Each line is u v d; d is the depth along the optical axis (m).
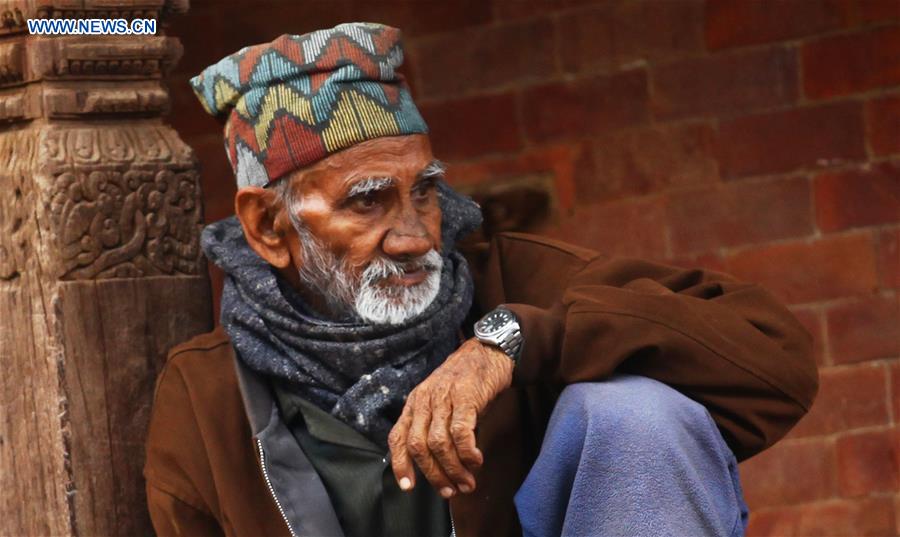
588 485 3.76
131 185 4.53
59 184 4.41
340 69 4.10
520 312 3.97
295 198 4.15
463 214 4.43
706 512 3.74
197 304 4.68
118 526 4.55
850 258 7.08
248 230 4.27
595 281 4.38
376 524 4.26
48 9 4.41
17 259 4.53
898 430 7.11
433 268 4.16
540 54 7.23
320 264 4.16
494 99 7.26
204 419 4.30
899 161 7.01
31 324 4.51
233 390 4.36
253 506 4.23
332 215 4.10
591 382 3.98
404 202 4.12
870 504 7.14
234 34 7.23
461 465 3.71
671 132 7.16
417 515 4.27
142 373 4.58
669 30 7.14
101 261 4.49
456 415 3.73
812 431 7.14
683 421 3.83
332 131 4.07
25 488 4.60
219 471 4.24
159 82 4.66
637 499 3.71
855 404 7.12
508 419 4.30
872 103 7.02
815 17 7.03
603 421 3.78
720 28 7.10
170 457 4.32
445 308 4.20
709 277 4.47
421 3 7.25
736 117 7.12
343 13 7.24
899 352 7.08
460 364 3.86
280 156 4.14
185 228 4.66
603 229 7.23
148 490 4.37
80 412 4.48
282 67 4.14
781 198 7.12
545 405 4.33
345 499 4.24
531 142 7.26
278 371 4.21
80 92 4.48
